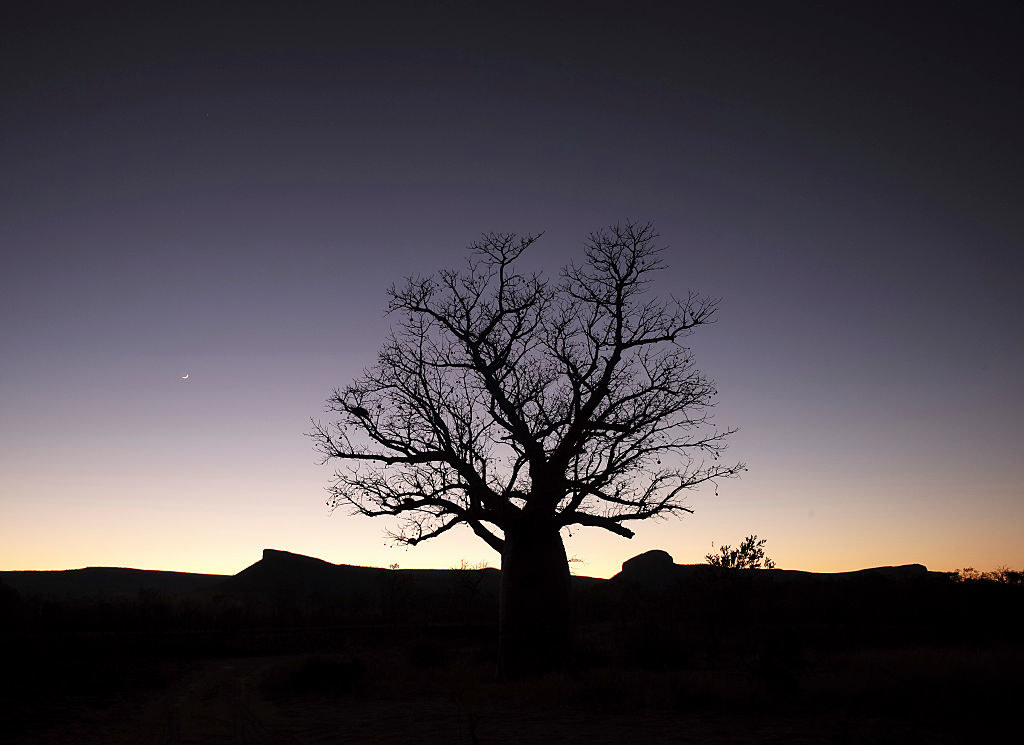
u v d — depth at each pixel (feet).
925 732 37.45
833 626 111.75
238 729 44.70
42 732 43.75
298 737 41.32
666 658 76.43
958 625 109.29
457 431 71.20
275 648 133.59
